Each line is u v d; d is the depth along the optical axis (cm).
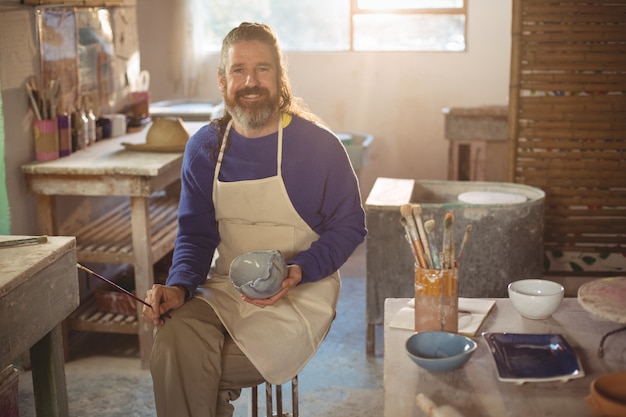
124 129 466
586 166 443
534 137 443
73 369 388
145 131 483
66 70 422
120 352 409
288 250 275
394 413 185
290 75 728
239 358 252
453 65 709
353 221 274
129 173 369
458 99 715
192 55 719
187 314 250
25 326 239
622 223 448
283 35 732
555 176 446
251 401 282
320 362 390
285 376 255
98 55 462
